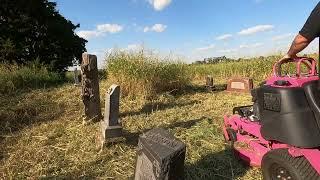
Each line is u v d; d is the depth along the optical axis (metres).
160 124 6.81
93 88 6.92
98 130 6.30
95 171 4.90
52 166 5.09
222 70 16.17
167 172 3.73
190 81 11.88
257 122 4.87
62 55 31.92
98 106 7.04
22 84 11.59
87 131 6.47
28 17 28.67
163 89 10.05
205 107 8.27
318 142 3.49
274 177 3.86
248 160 4.74
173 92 10.28
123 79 9.12
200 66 17.70
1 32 28.42
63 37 31.09
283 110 3.72
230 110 7.86
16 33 28.86
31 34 29.67
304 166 3.46
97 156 5.34
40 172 4.95
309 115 3.60
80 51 33.41
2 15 28.64
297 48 3.67
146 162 4.05
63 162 5.23
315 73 4.09
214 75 16.38
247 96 9.64
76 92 9.76
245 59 15.10
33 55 29.44
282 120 3.72
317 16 3.37
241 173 4.68
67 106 8.44
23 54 28.17
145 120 7.09
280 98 3.74
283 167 3.64
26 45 28.62
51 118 7.57
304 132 3.54
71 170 4.97
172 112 7.74
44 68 13.62
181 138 5.92
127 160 5.20
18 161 5.31
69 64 32.75
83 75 6.84
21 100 8.95
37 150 5.67
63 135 6.41
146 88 9.14
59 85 11.95
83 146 5.77
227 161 5.02
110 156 5.35
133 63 9.28
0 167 5.22
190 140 5.82
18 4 28.53
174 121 7.00
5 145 6.10
